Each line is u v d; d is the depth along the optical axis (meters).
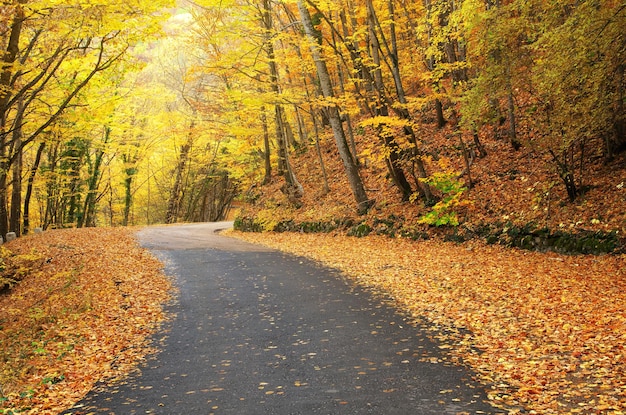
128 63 12.37
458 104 21.42
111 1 9.96
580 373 5.75
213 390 6.04
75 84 13.18
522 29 11.95
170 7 10.71
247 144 27.47
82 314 10.07
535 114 17.31
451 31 15.23
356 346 7.41
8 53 9.98
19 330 9.49
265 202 26.34
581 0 10.37
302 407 5.31
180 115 30.53
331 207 21.67
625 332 6.77
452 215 15.87
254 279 13.05
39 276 13.92
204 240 21.83
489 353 6.74
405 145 17.25
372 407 5.18
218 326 9.08
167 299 11.30
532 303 8.86
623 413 4.64
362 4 20.73
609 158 14.09
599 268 10.81
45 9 9.64
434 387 5.65
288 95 18.39
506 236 14.19
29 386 6.59
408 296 10.35
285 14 26.05
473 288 10.36
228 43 22.59
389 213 18.64
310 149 29.58
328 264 14.66
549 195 14.23
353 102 18.33
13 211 21.72
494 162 17.58
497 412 4.91
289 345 7.70
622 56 9.27
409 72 21.27
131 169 37.00
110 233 23.33
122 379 6.70
